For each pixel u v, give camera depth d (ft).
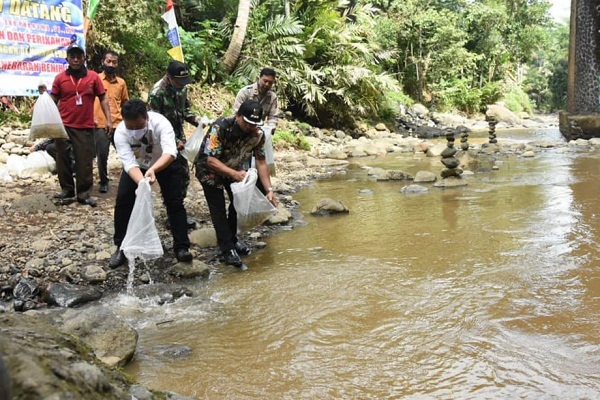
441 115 87.35
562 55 150.41
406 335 11.66
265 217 16.65
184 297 14.38
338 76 59.93
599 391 9.31
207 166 16.33
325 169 37.09
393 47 92.43
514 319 12.18
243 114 15.79
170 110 17.95
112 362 10.32
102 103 21.91
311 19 61.52
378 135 63.00
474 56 100.53
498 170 33.35
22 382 5.02
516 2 121.39
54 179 26.03
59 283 14.39
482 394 9.36
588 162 35.37
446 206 23.61
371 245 18.34
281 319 12.75
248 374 10.32
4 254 16.40
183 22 58.03
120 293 14.69
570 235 18.38
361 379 10.01
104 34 39.65
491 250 17.15
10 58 30.01
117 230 16.21
